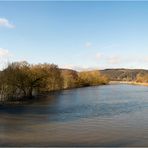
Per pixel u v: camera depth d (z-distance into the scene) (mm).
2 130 38781
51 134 35781
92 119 48594
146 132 36594
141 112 58406
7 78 85562
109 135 34812
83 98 94750
